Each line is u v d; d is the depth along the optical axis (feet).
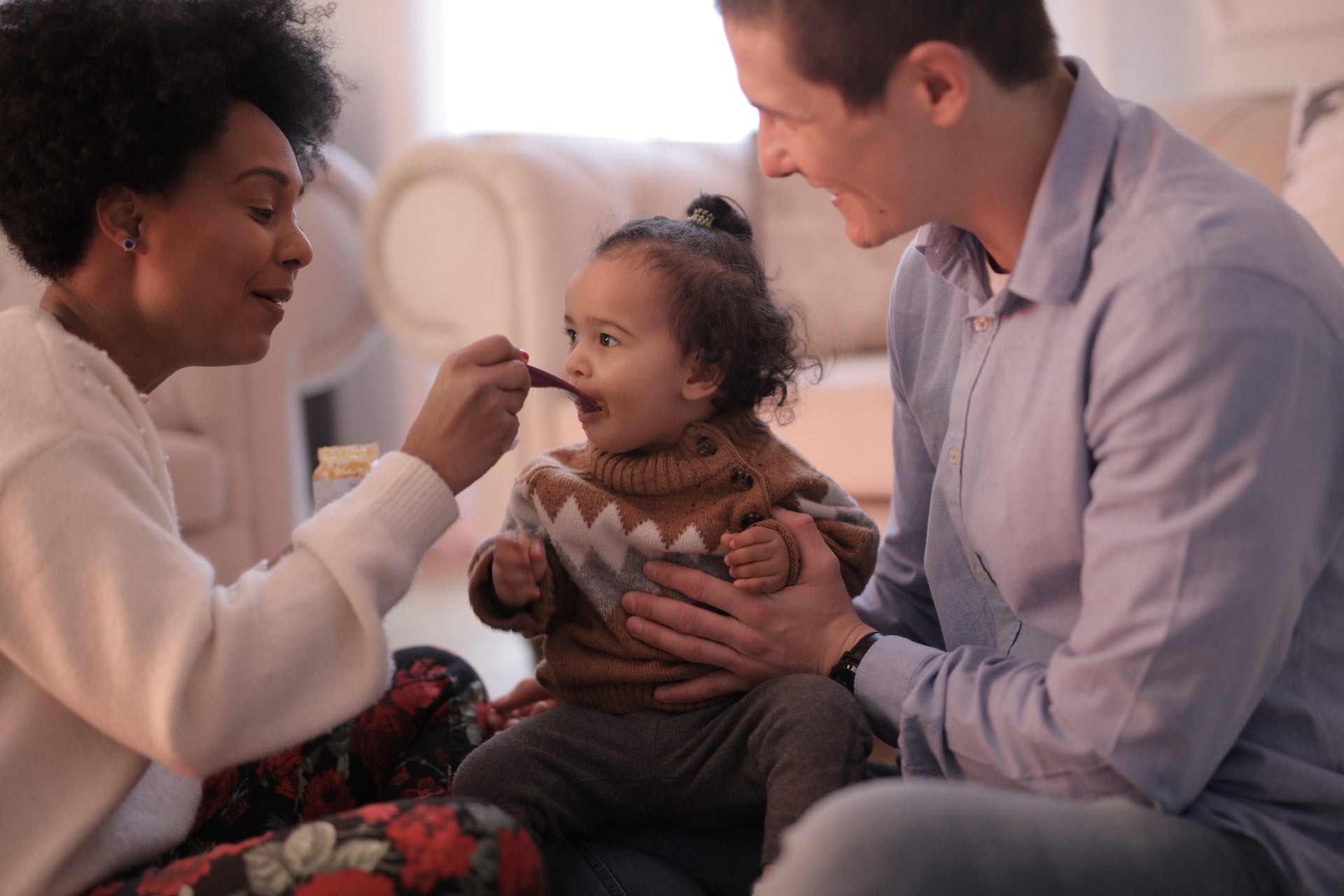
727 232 4.41
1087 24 10.78
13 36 3.00
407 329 9.04
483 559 3.84
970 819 2.21
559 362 8.25
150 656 2.60
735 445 4.04
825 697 3.44
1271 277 2.55
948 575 3.62
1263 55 10.19
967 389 3.22
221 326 3.26
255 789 3.86
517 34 11.93
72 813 2.78
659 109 11.80
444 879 2.52
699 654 3.71
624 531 3.88
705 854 3.72
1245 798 2.70
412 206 8.75
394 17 11.94
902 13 2.64
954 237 3.31
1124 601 2.57
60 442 2.69
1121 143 2.88
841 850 2.12
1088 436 2.79
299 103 3.53
